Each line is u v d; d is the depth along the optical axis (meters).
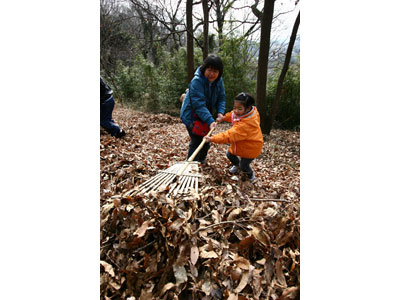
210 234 1.65
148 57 12.71
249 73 8.57
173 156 3.69
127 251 1.48
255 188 2.55
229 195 2.06
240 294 1.33
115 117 6.59
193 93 2.70
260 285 1.37
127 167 2.65
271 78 8.58
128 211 1.62
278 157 4.81
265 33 5.93
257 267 1.50
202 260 1.49
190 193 1.90
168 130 5.95
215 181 2.48
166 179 2.15
